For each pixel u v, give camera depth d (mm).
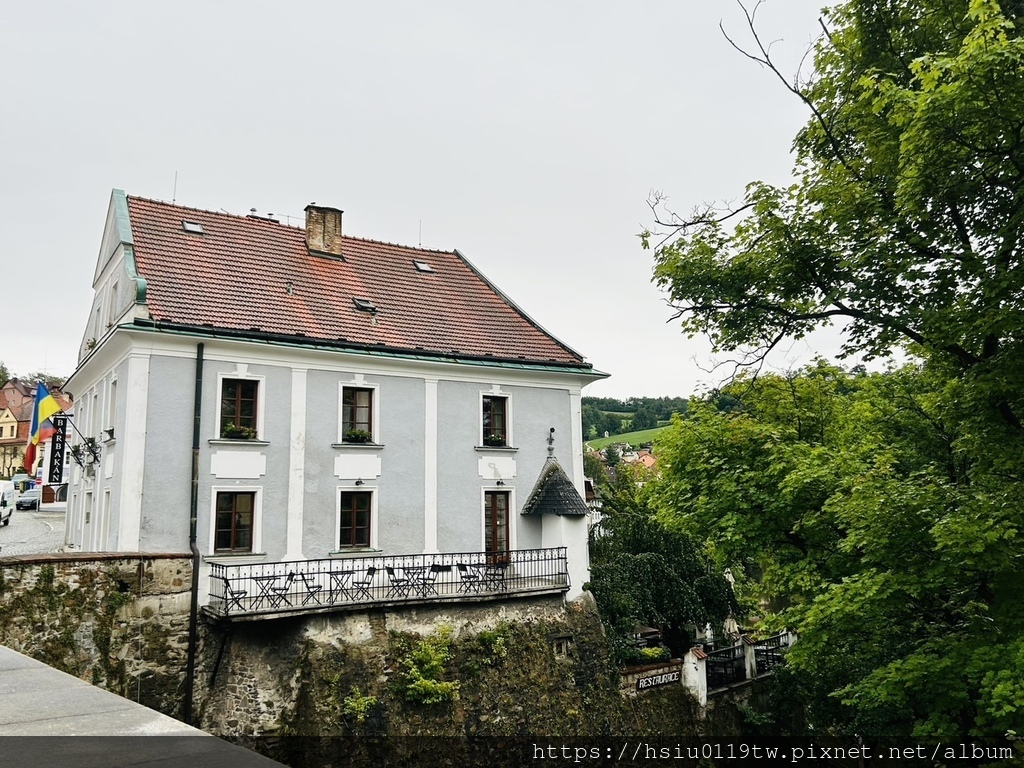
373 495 18969
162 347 16656
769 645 24625
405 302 22297
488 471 20859
